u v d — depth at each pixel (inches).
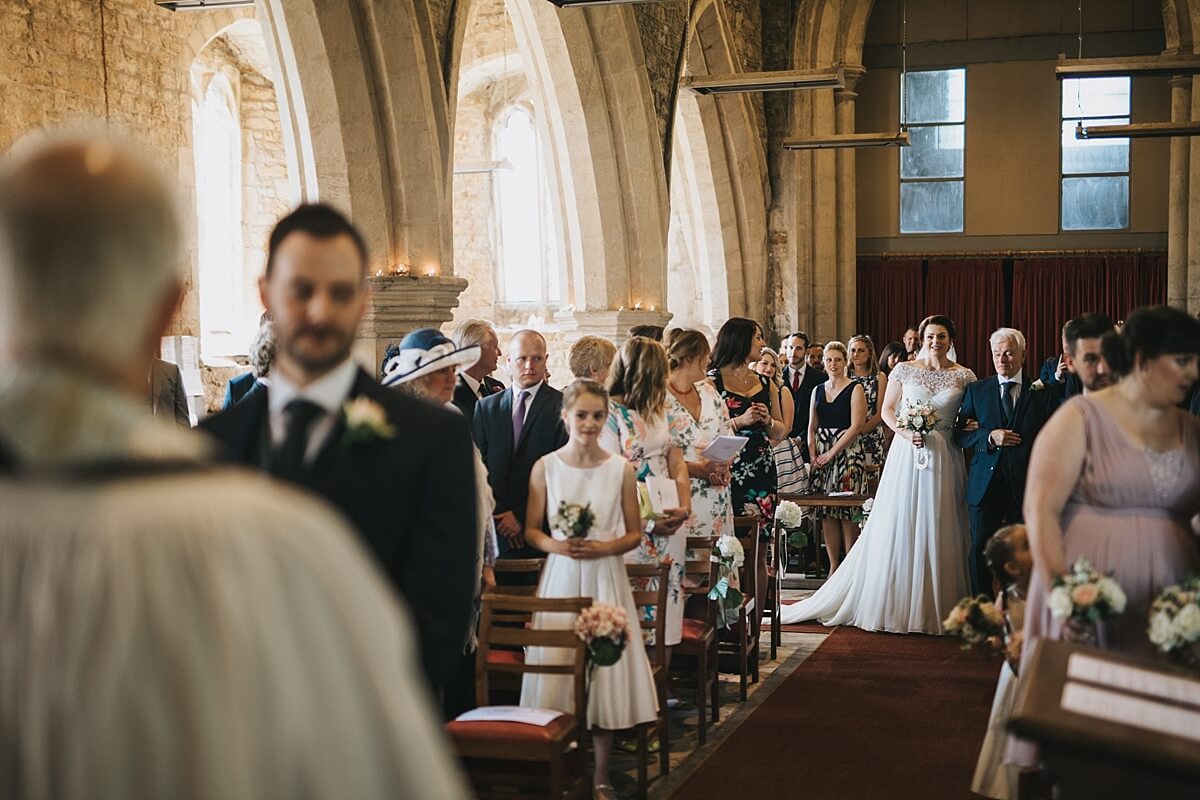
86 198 39.6
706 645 215.0
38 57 372.2
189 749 36.6
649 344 215.3
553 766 151.1
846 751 209.8
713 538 232.1
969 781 193.6
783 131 677.9
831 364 351.3
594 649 163.0
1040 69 706.2
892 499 301.4
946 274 719.7
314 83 313.7
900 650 283.3
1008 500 286.5
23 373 39.8
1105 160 700.7
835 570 354.0
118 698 36.9
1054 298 706.8
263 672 37.7
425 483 91.3
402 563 91.2
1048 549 131.5
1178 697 102.3
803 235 680.4
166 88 438.9
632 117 482.6
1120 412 134.6
